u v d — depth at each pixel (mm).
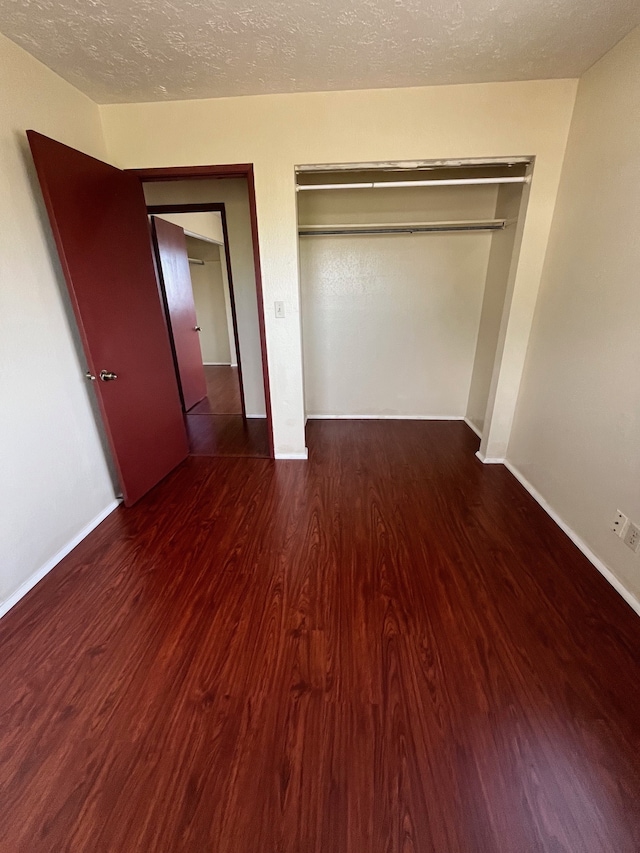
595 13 1524
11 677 1383
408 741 1159
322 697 1289
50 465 1928
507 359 2641
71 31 1596
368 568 1874
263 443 3373
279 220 2396
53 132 1904
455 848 940
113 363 2221
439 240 3264
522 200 2346
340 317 3564
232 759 1127
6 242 1673
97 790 1064
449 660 1409
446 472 2816
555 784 1058
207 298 6516
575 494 2045
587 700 1271
